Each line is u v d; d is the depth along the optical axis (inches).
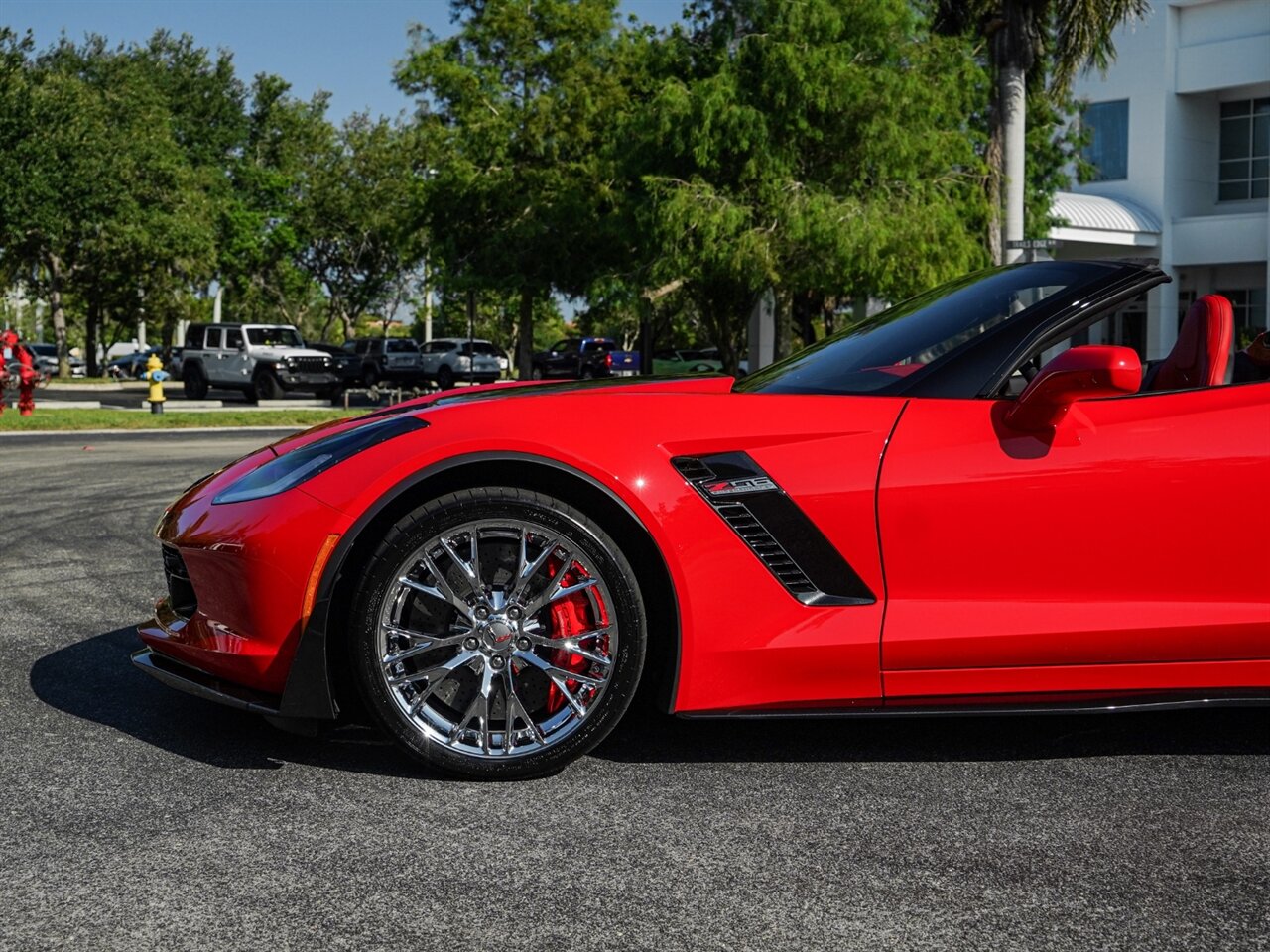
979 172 778.8
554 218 1096.2
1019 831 102.0
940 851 97.6
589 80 1122.7
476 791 110.7
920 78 741.3
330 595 109.4
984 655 114.1
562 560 111.9
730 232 712.4
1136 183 1403.8
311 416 844.0
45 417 766.5
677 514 111.2
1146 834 101.7
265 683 113.0
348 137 1919.3
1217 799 110.2
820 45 725.9
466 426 112.0
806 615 113.0
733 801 108.7
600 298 1136.2
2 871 92.5
